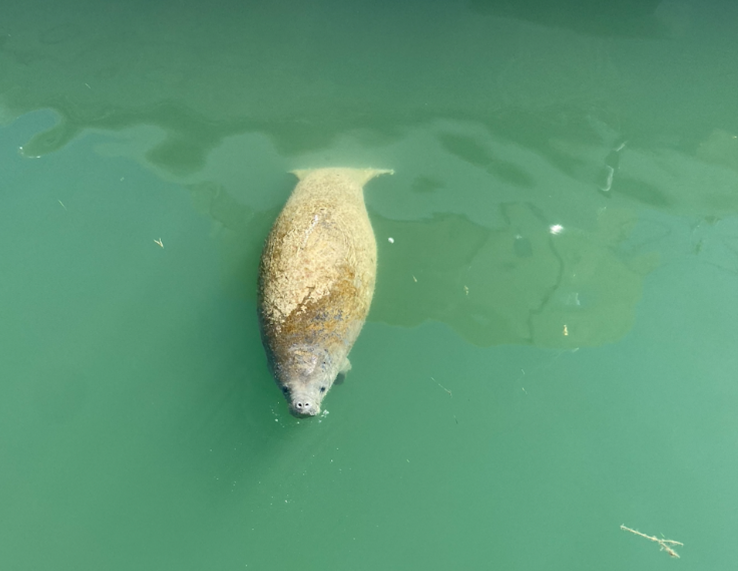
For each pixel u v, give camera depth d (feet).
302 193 21.93
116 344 20.83
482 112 25.82
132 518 18.86
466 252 22.13
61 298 21.49
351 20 28.91
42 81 26.78
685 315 21.25
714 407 20.08
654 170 24.12
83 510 18.88
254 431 19.65
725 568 18.10
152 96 26.32
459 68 27.14
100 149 24.67
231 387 20.10
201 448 19.58
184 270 21.88
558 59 27.40
